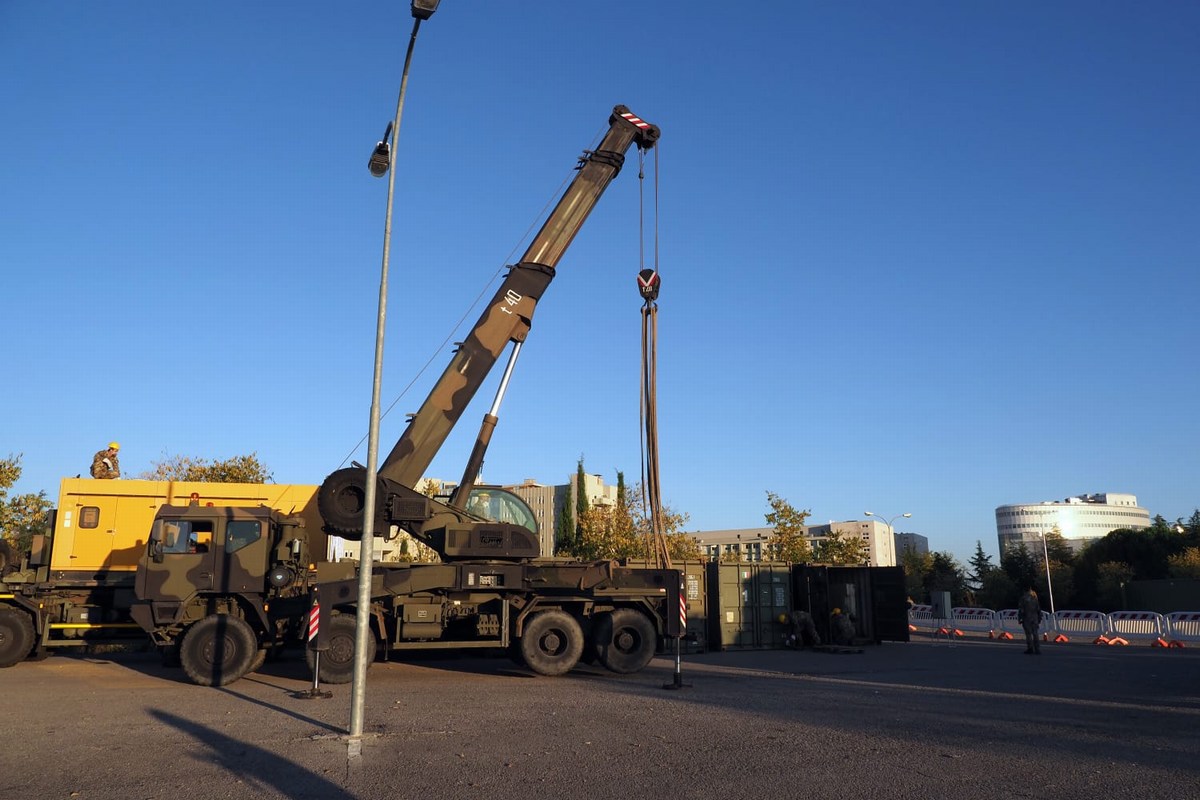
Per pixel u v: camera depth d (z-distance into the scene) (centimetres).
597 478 7912
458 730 1068
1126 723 1152
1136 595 5191
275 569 1627
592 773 845
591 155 1917
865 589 2795
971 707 1297
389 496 1684
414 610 1659
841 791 779
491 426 1780
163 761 894
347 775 833
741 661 2144
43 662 1983
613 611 1761
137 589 1577
